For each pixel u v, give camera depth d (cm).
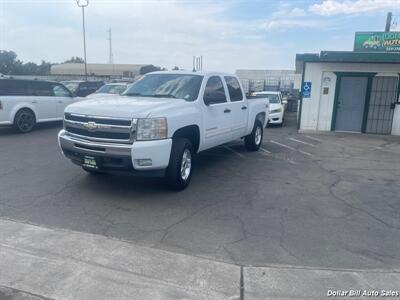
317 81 1439
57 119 1345
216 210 518
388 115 1397
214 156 911
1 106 1135
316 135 1359
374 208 550
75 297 308
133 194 575
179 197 568
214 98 701
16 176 663
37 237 416
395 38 1575
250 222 479
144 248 397
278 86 4016
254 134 955
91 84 1983
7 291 315
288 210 529
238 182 668
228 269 359
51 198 547
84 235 425
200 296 314
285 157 922
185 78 689
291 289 329
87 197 555
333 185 671
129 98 626
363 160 920
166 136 537
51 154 867
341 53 1329
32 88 1249
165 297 311
